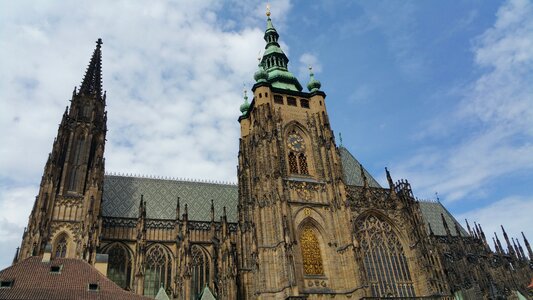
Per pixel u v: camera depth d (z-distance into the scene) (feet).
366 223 388.78
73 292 264.72
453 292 375.66
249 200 400.47
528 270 508.94
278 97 434.30
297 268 344.28
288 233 340.18
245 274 366.02
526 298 462.19
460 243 465.47
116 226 425.28
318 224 373.40
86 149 439.22
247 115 467.93
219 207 502.38
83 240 370.12
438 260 372.38
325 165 400.88
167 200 488.02
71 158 430.61
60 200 399.85
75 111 458.09
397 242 391.04
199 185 527.81
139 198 476.13
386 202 404.77
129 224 431.84
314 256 360.89
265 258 340.59
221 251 394.93
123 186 484.33
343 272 353.31
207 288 375.66
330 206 382.83
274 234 350.43
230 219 485.97
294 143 416.87
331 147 408.67
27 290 256.11
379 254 377.71
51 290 261.85
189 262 387.75
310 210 376.07
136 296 278.46
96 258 364.99
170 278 414.62
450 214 566.36
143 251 390.83
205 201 505.25
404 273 376.68
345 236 362.74
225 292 356.79
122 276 403.13
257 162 387.75
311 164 411.13
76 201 405.18
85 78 490.08
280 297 323.78
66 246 382.22
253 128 414.41
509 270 490.08
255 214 364.79
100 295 267.80
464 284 416.46
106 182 479.00
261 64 467.11
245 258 373.40
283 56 491.31
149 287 403.54
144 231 402.11
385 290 360.89
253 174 396.78
